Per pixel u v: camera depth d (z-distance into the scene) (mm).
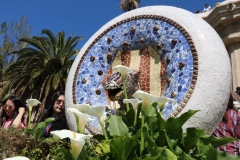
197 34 4695
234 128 4535
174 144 2549
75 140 1815
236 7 16250
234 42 17109
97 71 5531
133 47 5453
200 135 2584
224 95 4379
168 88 4758
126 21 5613
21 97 19234
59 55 20281
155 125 2686
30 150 2773
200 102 4242
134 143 2355
